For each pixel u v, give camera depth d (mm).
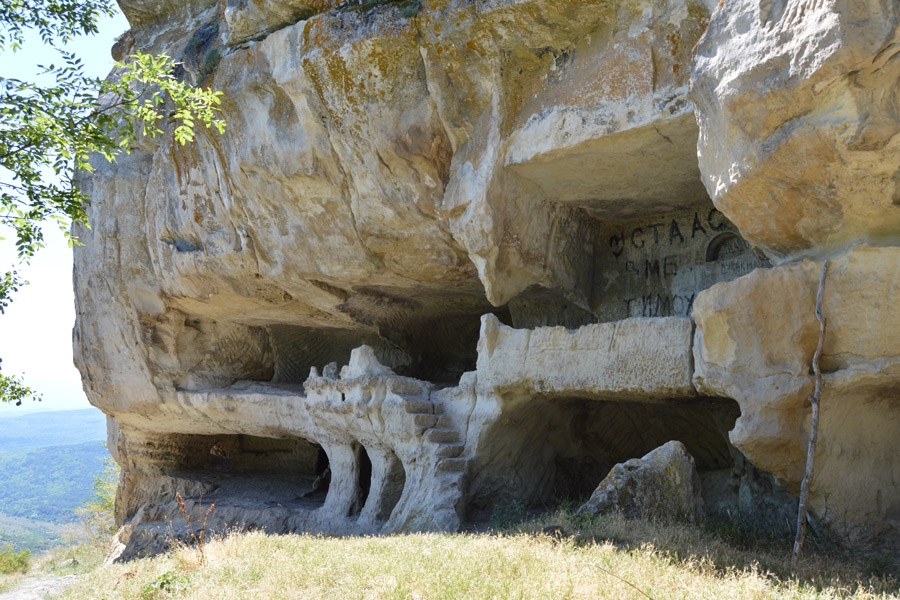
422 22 10992
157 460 20641
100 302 18500
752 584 6070
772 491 10102
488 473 11914
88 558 20906
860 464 8094
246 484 19859
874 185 7363
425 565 7367
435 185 12156
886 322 7426
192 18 16859
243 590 7344
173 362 18516
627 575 6492
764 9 7535
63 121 9117
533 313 15258
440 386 16219
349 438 14484
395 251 13555
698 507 9602
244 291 16219
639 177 11211
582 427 13031
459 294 15484
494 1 10273
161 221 16359
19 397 13242
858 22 6746
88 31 11398
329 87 12078
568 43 10406
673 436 12539
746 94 7574
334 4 12086
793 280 7824
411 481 12164
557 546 7785
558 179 11523
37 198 9281
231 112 13461
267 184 13703
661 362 9438
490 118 11141
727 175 8102
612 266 13367
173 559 9703
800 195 7805
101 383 19328
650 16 9531
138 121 16125
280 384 18656
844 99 7012
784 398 7844
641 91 9641
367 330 18344
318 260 14227
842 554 7883
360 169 12641
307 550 9156
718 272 11953
